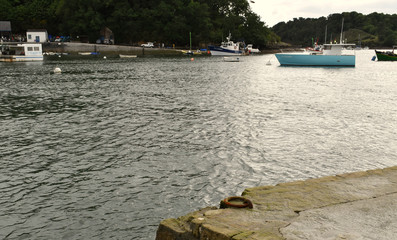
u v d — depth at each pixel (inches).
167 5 5949.8
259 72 2704.2
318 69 3006.9
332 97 1434.5
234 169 617.9
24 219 445.1
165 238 207.8
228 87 1758.1
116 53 5418.3
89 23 5506.9
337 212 214.1
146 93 1536.7
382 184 266.8
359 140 799.7
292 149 732.0
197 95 1477.6
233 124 946.7
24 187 541.3
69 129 892.6
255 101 1326.3
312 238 178.7
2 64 3344.0
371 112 1119.6
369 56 6427.2
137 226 430.6
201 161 657.6
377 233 186.5
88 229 423.5
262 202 230.5
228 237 177.2
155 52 5625.0
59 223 436.5
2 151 714.8
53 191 527.5
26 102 1298.0
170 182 561.0
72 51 5265.8
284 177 583.8
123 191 527.2
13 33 5753.0
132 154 698.2
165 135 835.4
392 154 700.7
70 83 1914.4
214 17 7234.3
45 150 723.4
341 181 274.7
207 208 229.6
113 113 1093.1
